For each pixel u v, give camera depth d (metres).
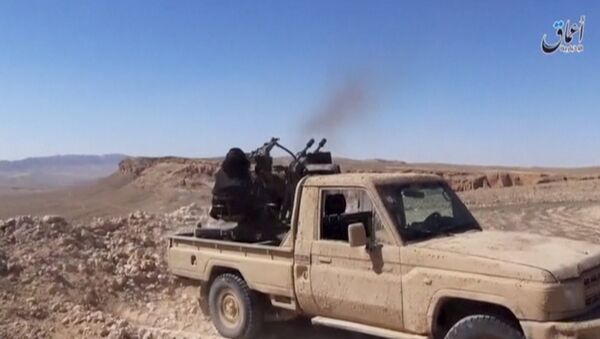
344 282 6.48
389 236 6.20
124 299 9.36
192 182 78.12
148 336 7.75
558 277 5.15
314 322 6.82
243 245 7.59
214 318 7.98
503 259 5.45
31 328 7.72
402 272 6.02
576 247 5.95
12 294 8.63
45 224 11.16
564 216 28.41
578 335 5.02
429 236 6.35
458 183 60.47
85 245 10.90
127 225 12.51
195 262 8.29
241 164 8.39
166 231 12.36
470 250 5.75
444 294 5.66
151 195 73.94
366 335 7.51
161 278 10.05
